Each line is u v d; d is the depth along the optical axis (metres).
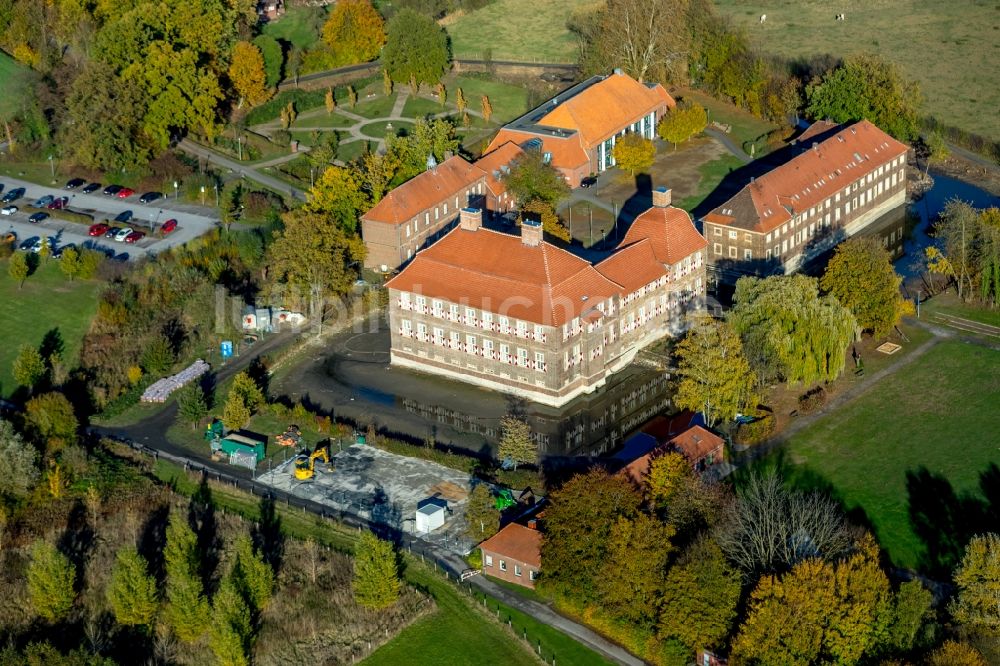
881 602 182.25
